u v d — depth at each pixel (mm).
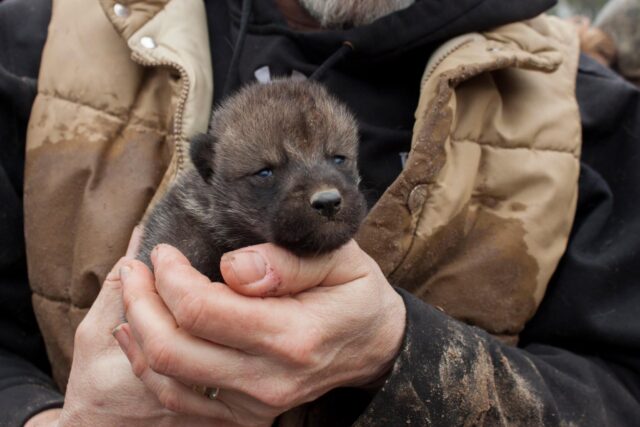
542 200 728
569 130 748
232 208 670
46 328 743
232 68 758
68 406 641
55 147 746
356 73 771
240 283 585
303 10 800
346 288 611
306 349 592
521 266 721
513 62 726
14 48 791
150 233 688
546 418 660
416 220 702
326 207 623
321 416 664
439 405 634
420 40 747
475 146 731
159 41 746
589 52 1539
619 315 723
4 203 751
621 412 699
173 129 731
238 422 618
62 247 739
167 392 605
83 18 772
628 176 772
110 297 646
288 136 667
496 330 719
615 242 745
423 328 638
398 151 753
